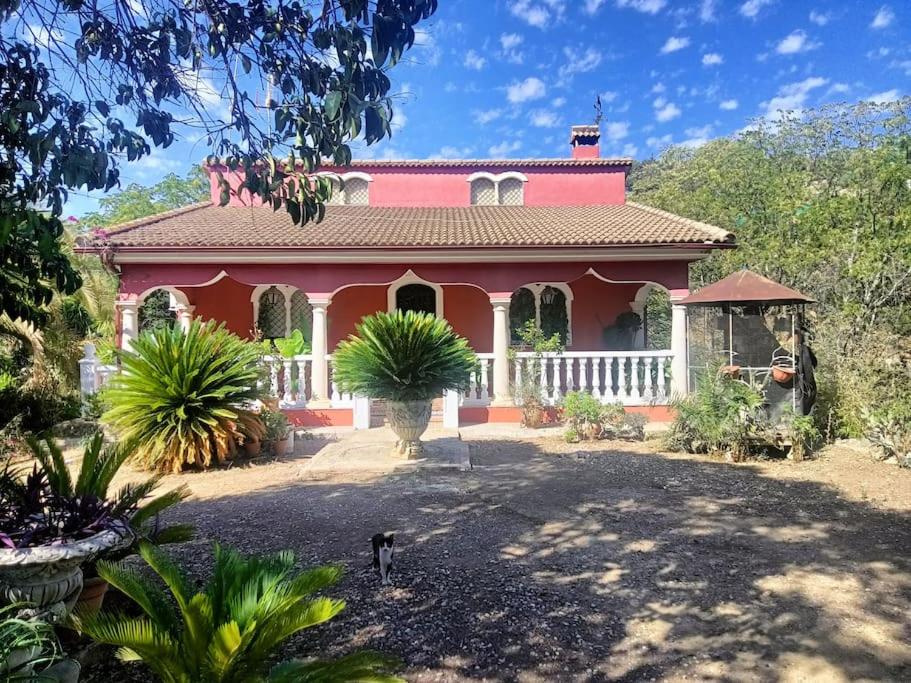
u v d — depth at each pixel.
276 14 3.40
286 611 2.55
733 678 3.16
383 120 3.24
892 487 7.12
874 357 10.16
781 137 21.17
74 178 3.51
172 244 12.00
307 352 14.66
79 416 12.09
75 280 4.21
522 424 12.12
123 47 3.72
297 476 8.19
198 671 2.45
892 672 3.21
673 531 5.57
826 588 4.27
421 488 7.30
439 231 13.40
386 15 2.80
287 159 4.03
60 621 2.81
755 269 16.33
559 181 18.30
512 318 16.27
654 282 12.66
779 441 8.91
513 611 3.93
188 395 8.65
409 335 8.30
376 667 2.96
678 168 30.16
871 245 12.36
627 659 3.35
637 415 10.80
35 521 3.07
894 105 18.56
